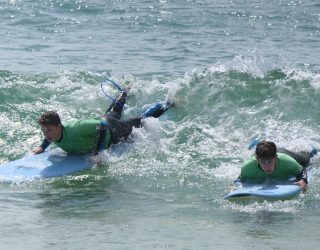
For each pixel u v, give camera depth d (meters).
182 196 33.78
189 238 26.44
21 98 49.88
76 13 98.50
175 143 42.91
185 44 76.50
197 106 47.94
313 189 34.34
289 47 75.25
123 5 105.12
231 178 36.97
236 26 89.56
